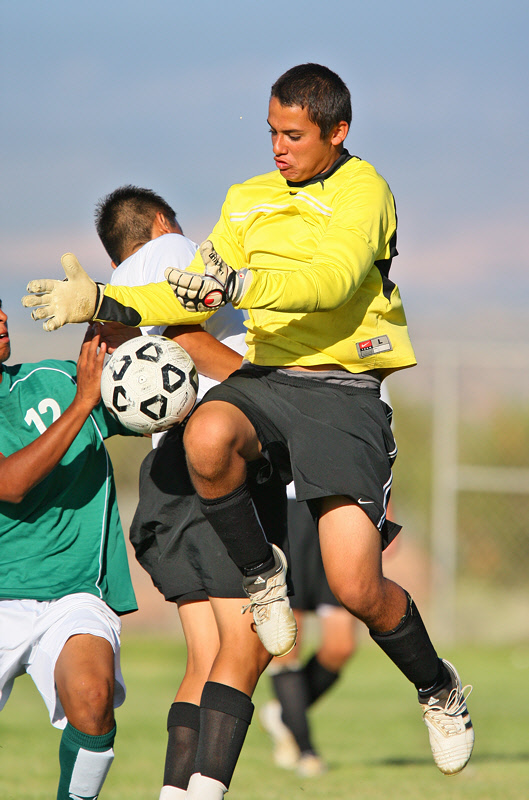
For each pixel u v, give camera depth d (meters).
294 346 12.87
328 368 12.95
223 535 12.31
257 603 12.53
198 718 13.66
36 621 13.99
